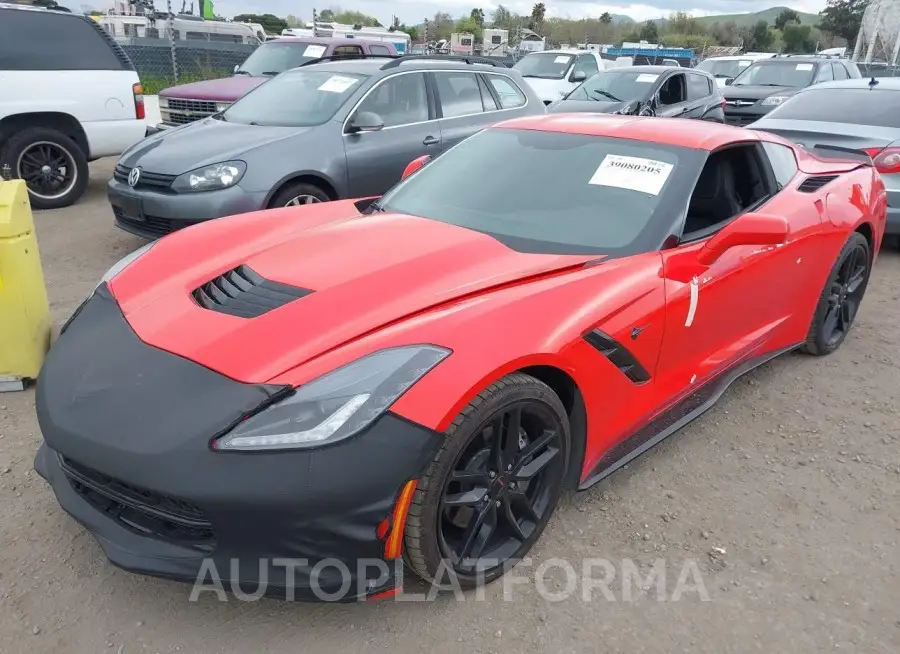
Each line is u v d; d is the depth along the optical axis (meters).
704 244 3.06
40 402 2.32
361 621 2.33
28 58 7.60
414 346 2.18
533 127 3.71
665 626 2.37
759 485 3.18
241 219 3.47
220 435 1.99
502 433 2.33
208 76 15.74
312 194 6.05
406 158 6.59
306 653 2.21
